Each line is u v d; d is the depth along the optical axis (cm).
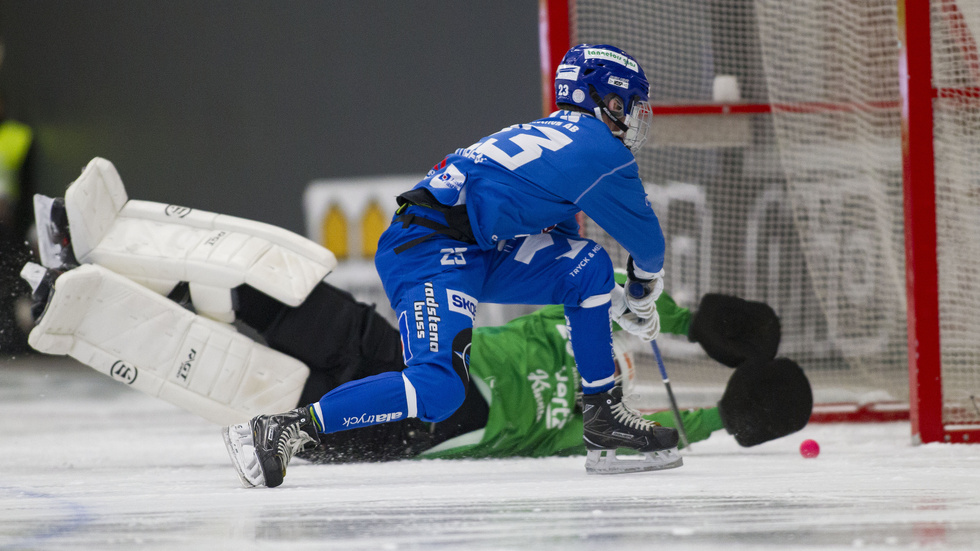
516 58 2559
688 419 1107
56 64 3084
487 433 1056
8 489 835
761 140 1572
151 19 2942
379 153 2705
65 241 1041
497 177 855
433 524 618
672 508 671
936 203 1138
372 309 1059
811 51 1483
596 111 900
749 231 1606
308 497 758
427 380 829
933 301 1134
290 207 2805
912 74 1135
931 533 569
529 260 898
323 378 1048
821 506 674
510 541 555
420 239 851
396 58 2667
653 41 1584
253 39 2809
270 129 2808
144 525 625
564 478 884
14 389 2525
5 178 3103
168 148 2939
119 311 1000
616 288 982
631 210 884
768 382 1047
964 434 1139
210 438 1382
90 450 1230
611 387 932
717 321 1075
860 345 1528
